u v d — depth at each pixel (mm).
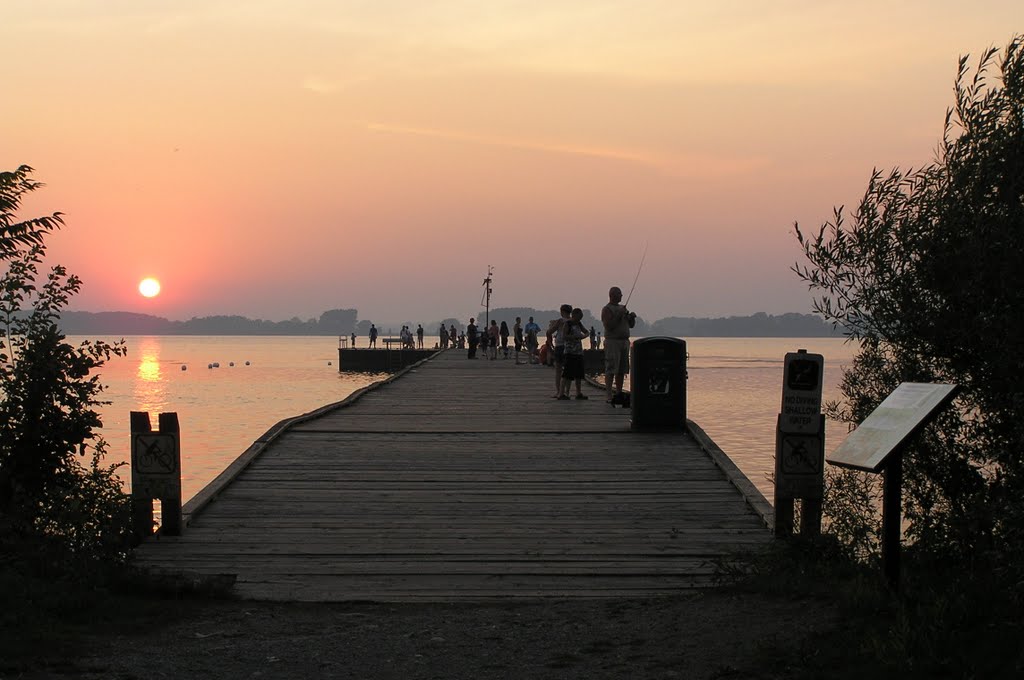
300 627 6492
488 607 7090
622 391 19875
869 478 7922
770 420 42844
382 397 22547
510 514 10070
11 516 8203
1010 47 6613
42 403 9016
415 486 11359
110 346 9461
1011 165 6352
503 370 35219
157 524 9703
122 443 29594
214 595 7266
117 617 6590
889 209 7016
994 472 6871
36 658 5508
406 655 5801
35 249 9156
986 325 6277
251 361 144625
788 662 5141
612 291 20016
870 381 7828
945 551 6609
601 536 9234
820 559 7238
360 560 8422
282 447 13969
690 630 6027
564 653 5762
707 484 11523
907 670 4738
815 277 7336
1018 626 5000
